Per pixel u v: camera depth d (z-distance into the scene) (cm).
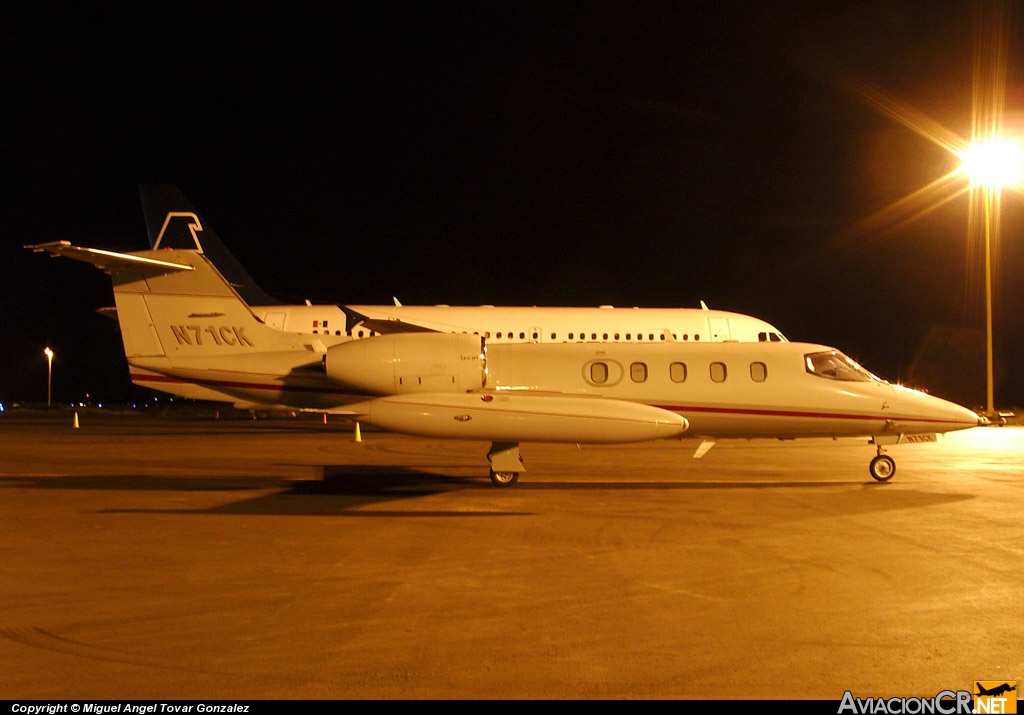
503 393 1402
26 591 744
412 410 1345
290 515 1138
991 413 3409
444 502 1258
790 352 1565
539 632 633
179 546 934
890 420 1526
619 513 1160
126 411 4941
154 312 1546
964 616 678
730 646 605
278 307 2812
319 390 1546
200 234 3025
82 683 534
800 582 781
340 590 749
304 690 524
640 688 530
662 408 1533
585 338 2764
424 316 2797
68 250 1423
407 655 584
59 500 1268
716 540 973
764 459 1930
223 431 2933
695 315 2839
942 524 1080
